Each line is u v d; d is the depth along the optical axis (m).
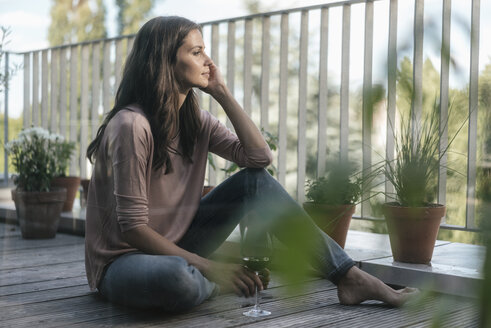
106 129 1.41
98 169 1.43
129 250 1.57
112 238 1.56
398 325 1.40
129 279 1.50
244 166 1.68
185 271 1.47
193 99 1.65
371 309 1.59
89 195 1.49
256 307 1.51
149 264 1.48
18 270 1.81
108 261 1.57
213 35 1.62
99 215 1.54
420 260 1.79
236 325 1.40
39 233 1.66
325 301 1.64
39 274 1.86
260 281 1.47
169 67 1.50
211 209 1.61
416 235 1.79
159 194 1.55
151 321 1.45
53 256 1.77
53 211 1.54
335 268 1.62
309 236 0.26
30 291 1.71
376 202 0.31
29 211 1.49
